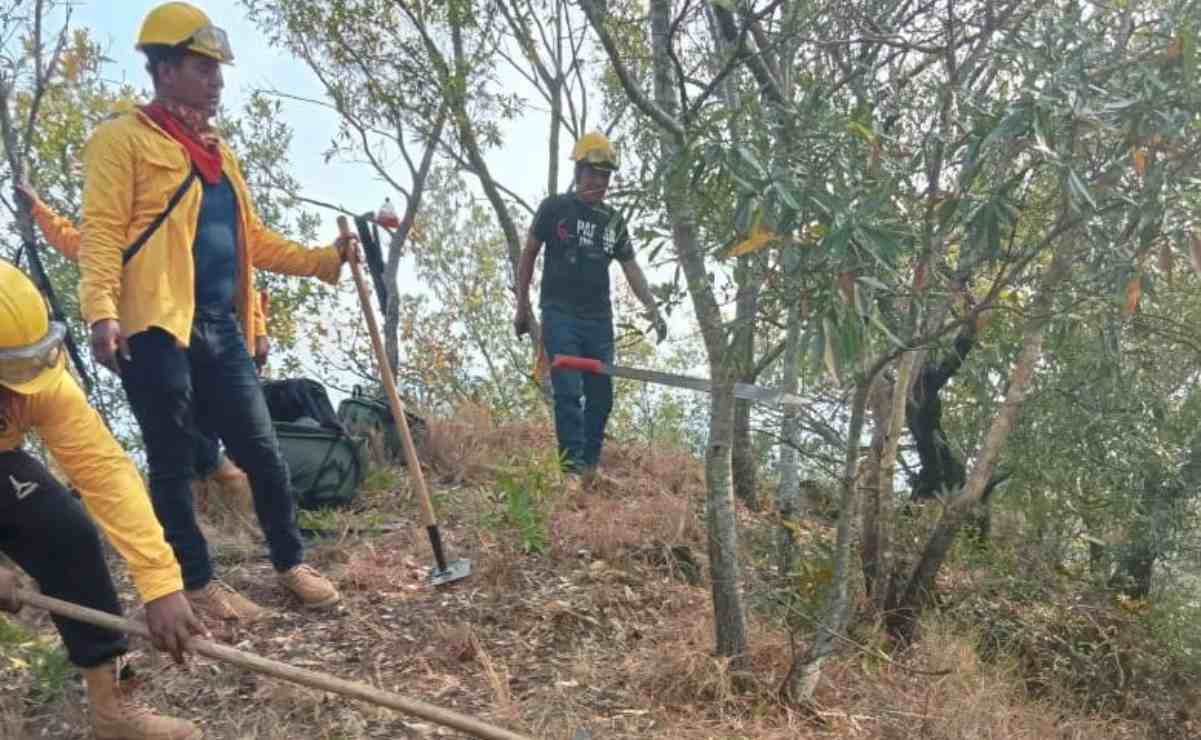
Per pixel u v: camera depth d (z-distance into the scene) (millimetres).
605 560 5133
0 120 5000
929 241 3645
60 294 6074
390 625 4340
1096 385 5480
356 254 4664
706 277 3811
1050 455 5988
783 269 3311
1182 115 3277
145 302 3775
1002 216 3395
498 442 7129
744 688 4062
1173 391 6531
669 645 4293
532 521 5137
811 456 5223
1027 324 4207
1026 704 4859
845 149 3436
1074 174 3201
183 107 3893
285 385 5797
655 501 5906
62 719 3541
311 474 5520
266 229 4473
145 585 2869
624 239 5605
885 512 5027
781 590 4695
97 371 5684
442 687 3889
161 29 3783
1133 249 3629
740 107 3428
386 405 6598
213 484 5336
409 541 5246
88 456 2846
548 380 7867
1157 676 5781
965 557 6047
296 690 3729
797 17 4352
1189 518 6770
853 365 3521
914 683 4492
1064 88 3297
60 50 5188
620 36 6082
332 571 4801
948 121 3891
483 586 4738
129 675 3584
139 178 3756
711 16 4652
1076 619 5914
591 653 4293
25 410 2771
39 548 3053
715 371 3939
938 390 6629
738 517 6203
